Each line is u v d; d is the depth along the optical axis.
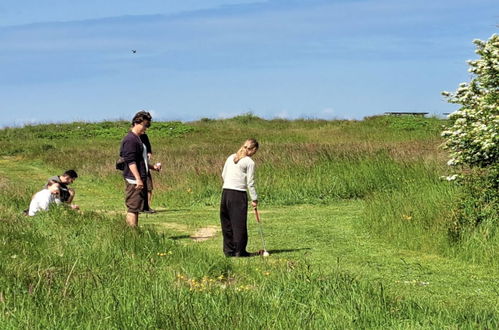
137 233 10.82
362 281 8.52
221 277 8.58
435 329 6.23
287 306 6.88
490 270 9.76
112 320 6.20
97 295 7.05
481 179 11.70
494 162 11.58
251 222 14.32
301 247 11.56
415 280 9.18
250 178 10.80
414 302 7.29
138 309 6.51
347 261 10.41
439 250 10.88
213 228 13.72
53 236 10.75
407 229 11.79
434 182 15.86
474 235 10.56
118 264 8.88
